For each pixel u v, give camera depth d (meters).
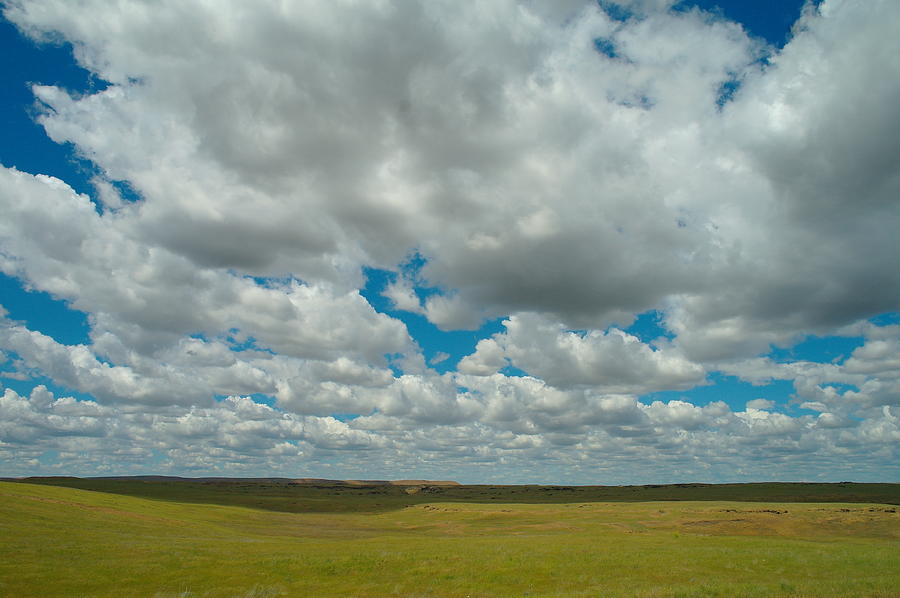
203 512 113.25
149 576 32.56
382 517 141.12
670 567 37.81
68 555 38.50
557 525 99.06
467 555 41.41
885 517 102.06
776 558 42.25
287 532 88.69
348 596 28.70
